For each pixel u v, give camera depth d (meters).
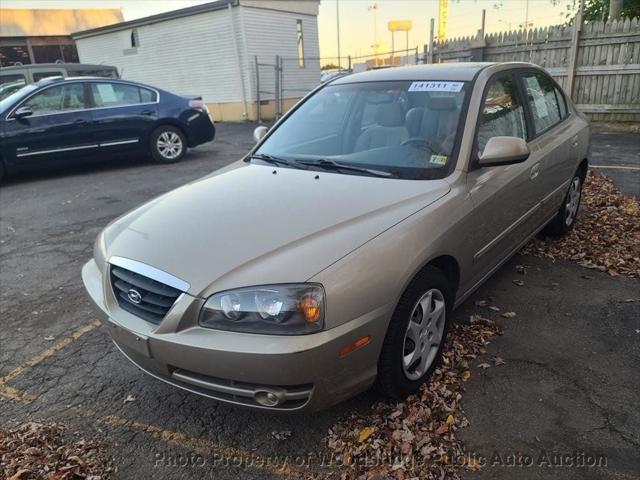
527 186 3.65
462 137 3.10
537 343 3.23
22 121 8.32
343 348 2.21
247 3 16.58
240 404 2.29
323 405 2.28
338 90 3.88
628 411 2.61
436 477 2.27
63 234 5.86
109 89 9.10
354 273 2.26
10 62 26.81
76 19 28.05
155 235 2.63
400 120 3.39
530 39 12.32
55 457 2.46
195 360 2.22
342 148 3.45
